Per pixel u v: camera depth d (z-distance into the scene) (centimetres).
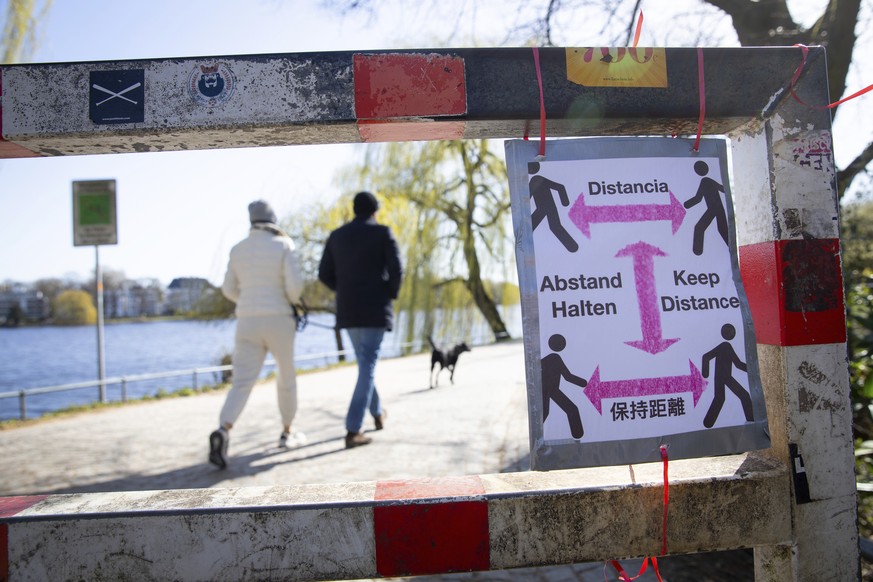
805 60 177
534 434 168
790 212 178
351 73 163
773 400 182
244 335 509
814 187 179
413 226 2362
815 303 178
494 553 163
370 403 609
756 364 177
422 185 2373
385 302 541
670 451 171
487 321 2514
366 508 161
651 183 182
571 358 171
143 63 161
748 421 175
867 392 345
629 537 167
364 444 547
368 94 163
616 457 169
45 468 546
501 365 1298
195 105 161
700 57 173
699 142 184
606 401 171
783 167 178
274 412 820
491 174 2422
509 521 163
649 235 179
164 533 158
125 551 157
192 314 2711
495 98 166
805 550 175
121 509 161
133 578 157
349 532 160
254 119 162
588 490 166
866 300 443
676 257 179
